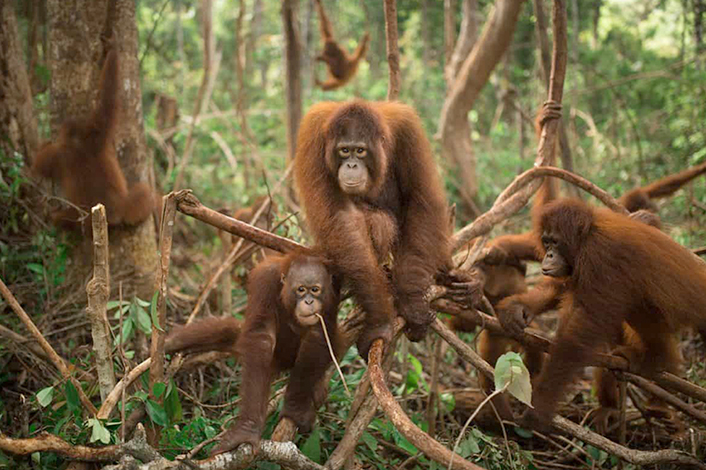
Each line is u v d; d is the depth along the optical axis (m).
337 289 3.79
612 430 4.82
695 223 8.68
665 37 18.88
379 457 4.10
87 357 4.64
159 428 3.65
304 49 16.47
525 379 2.97
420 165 4.19
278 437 3.45
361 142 3.77
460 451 3.93
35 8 7.39
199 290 6.65
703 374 5.46
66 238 5.71
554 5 4.97
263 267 3.76
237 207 10.22
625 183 10.73
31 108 6.35
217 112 11.69
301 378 3.59
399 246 4.11
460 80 11.54
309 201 3.92
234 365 5.23
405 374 4.84
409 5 20.86
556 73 5.07
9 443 2.82
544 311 4.40
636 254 3.93
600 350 3.92
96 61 5.72
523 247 5.44
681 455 3.86
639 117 13.63
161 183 9.20
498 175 12.70
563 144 7.14
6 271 5.69
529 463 4.29
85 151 5.61
